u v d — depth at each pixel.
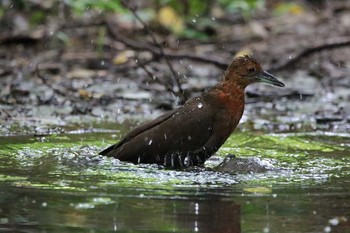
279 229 8.02
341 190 9.62
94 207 8.70
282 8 23.02
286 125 14.52
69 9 21.20
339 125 14.56
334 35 21.12
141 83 17.80
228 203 8.95
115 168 10.76
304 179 10.22
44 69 18.64
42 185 9.65
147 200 9.02
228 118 11.59
